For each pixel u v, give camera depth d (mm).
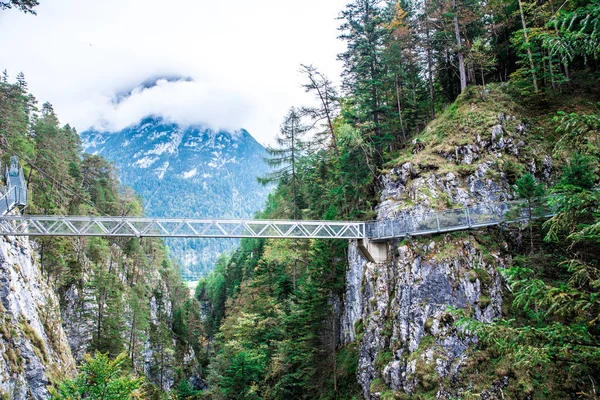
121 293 53594
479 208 21922
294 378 29250
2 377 24641
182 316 75062
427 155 26547
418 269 22000
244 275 61656
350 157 30875
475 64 33625
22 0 14742
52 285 41688
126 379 17172
